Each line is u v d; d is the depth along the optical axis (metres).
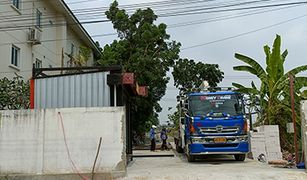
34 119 10.52
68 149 10.36
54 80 12.12
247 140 13.84
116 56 26.53
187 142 14.44
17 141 10.46
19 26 19.97
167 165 13.38
